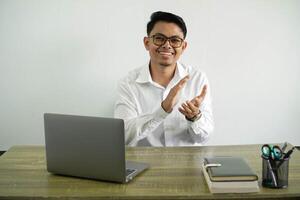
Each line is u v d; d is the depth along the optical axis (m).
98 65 2.62
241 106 2.70
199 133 2.04
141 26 2.56
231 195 1.25
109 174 1.37
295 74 2.66
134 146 1.93
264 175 1.31
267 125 2.73
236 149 1.82
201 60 2.62
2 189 1.32
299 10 2.56
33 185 1.36
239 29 2.59
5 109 2.68
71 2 2.54
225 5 2.55
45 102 2.67
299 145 2.76
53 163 1.46
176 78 2.27
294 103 2.70
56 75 2.63
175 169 1.52
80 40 2.59
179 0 2.54
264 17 2.57
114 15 2.55
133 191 1.29
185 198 1.25
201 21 2.57
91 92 2.66
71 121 1.38
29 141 2.73
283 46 2.62
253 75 2.65
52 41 2.59
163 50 2.12
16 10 2.54
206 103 2.24
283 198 1.25
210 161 1.41
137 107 2.27
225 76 2.65
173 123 2.21
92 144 1.37
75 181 1.40
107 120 1.32
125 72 2.62
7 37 2.58
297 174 1.43
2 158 1.70
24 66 2.62
